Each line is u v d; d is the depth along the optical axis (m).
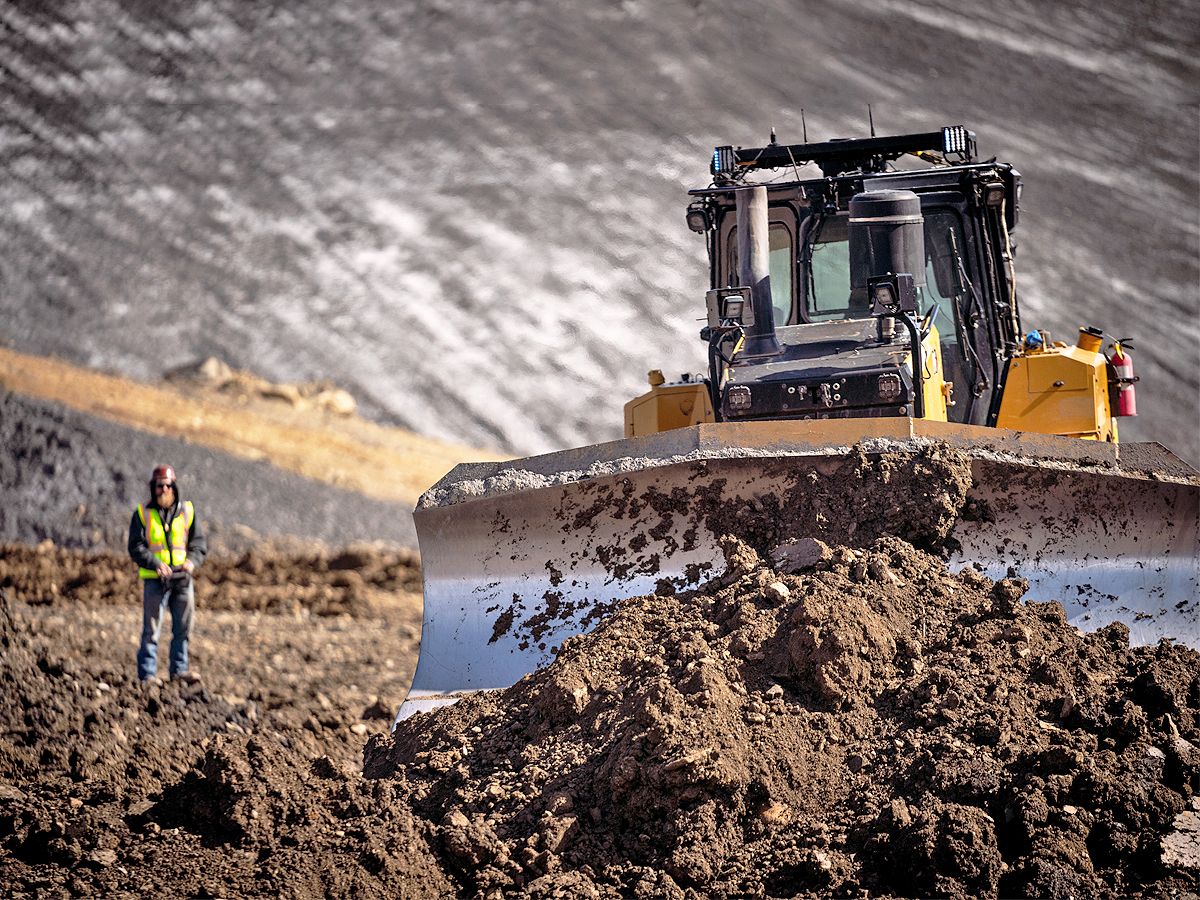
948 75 151.62
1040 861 14.91
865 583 18.86
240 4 167.12
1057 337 104.12
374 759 20.03
